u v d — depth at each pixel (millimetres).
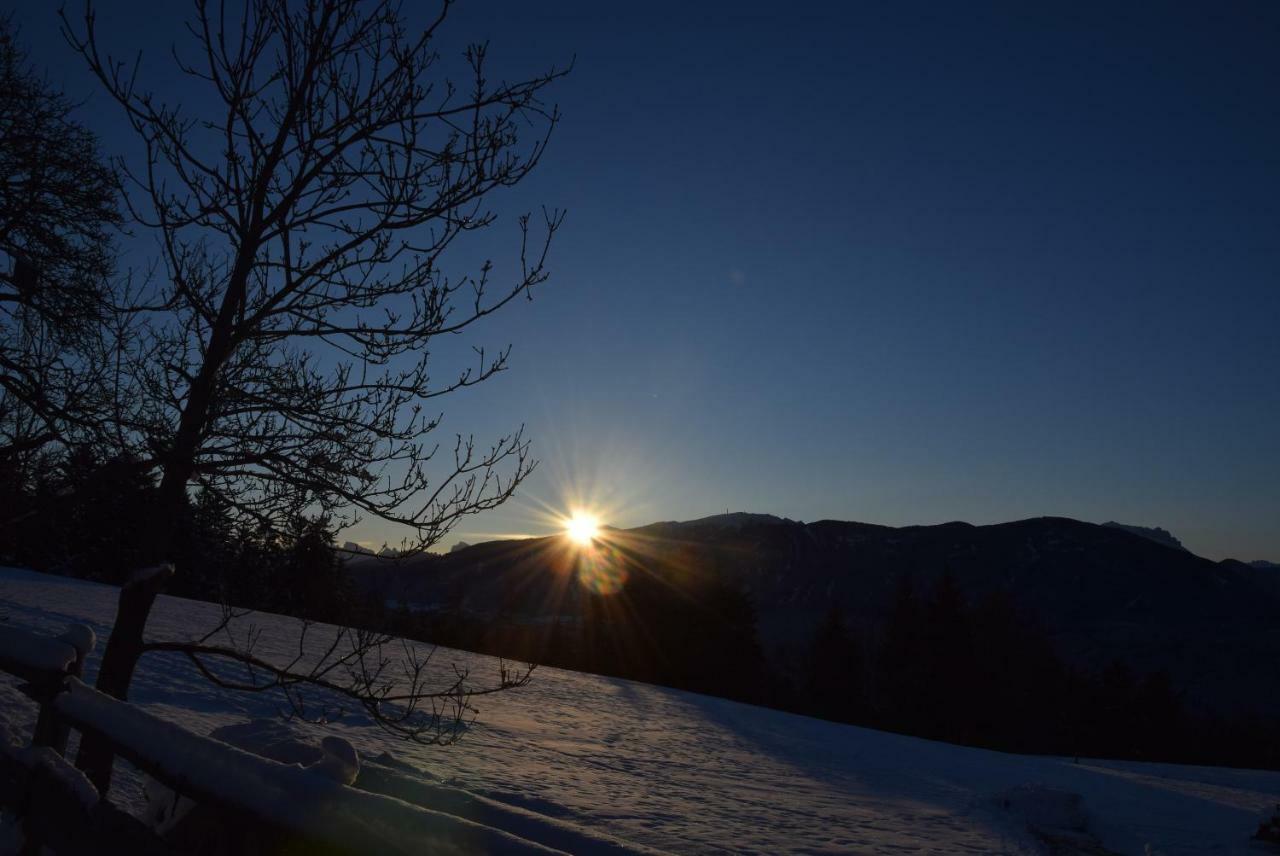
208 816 2797
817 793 19703
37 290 7414
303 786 2266
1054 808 19016
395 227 4637
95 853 2928
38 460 4758
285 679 4641
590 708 29938
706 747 25641
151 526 4523
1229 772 38406
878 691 70938
